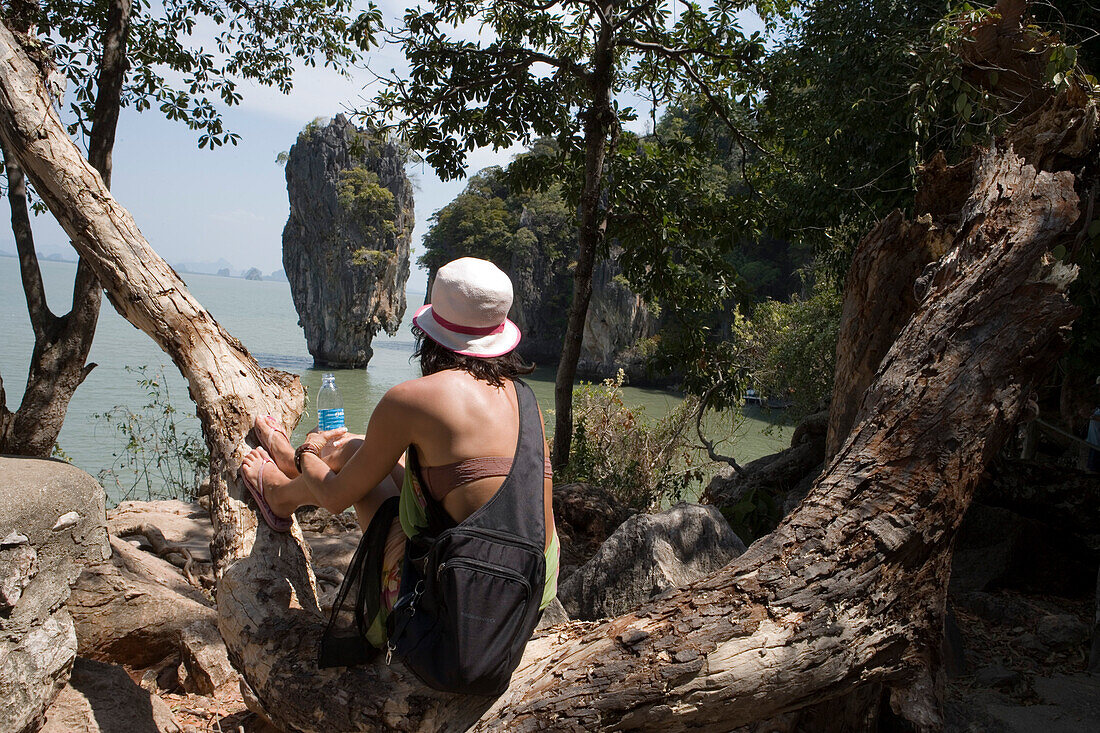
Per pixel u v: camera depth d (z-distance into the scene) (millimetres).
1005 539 5316
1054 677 3686
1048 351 2361
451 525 1957
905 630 2217
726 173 23500
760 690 2031
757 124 11016
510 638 1854
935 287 2592
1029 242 2412
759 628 2057
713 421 18141
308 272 80938
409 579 2008
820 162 9172
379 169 81812
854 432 2453
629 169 10773
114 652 3195
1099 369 6535
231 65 9023
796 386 22250
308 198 79062
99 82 5645
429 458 1955
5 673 2145
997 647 4195
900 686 2303
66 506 2371
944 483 2230
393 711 2051
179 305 3162
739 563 2242
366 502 2432
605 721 1982
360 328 80562
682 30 10406
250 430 3084
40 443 5141
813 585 2127
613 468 11594
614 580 4043
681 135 11617
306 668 2227
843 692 2199
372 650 2180
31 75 3207
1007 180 2623
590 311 65875
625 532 4141
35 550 2250
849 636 2100
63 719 2400
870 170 8211
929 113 5465
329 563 4836
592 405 12383
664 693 1986
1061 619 4398
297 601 2609
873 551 2164
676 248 11234
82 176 3133
